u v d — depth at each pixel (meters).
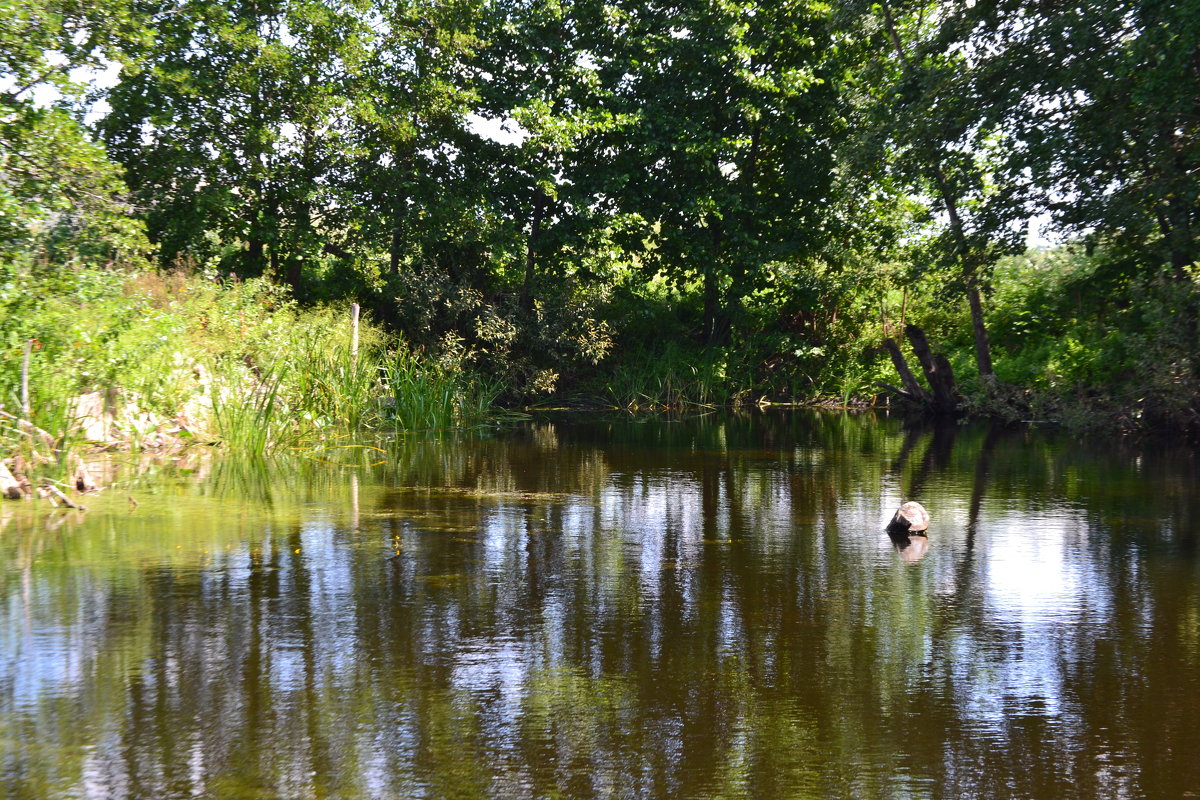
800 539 8.11
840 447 14.71
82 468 9.69
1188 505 9.73
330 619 5.78
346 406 15.95
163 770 3.89
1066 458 13.41
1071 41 15.99
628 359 24.25
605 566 7.13
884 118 18.81
